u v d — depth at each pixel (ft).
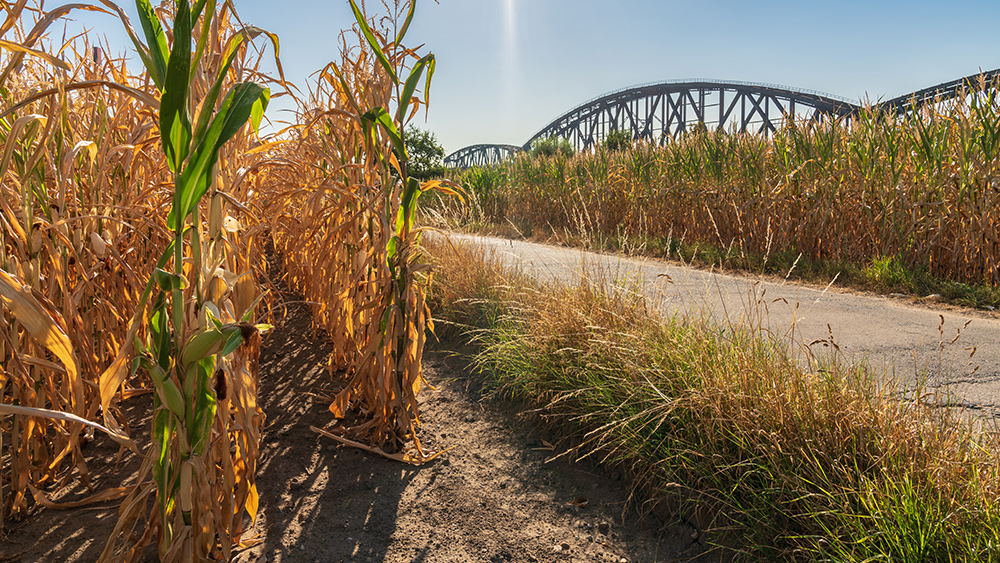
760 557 6.25
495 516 7.58
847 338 14.15
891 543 5.47
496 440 9.82
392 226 9.31
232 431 6.38
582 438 9.41
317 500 7.83
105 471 8.21
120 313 9.20
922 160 22.82
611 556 6.77
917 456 6.36
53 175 7.54
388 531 7.18
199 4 4.64
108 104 9.39
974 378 10.98
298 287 18.28
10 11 4.70
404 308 9.14
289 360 13.87
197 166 4.73
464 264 17.16
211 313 4.86
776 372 7.97
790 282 22.79
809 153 26.89
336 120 11.27
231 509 6.16
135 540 6.66
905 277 21.36
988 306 17.98
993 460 6.18
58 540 6.63
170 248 4.80
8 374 6.13
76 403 5.00
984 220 20.61
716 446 7.38
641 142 41.60
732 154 31.30
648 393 8.45
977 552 5.12
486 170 61.93
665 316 11.57
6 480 7.61
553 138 112.88
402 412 9.31
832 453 6.70
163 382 4.86
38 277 6.41
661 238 34.94
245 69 8.49
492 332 13.51
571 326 11.12
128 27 4.60
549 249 31.76
